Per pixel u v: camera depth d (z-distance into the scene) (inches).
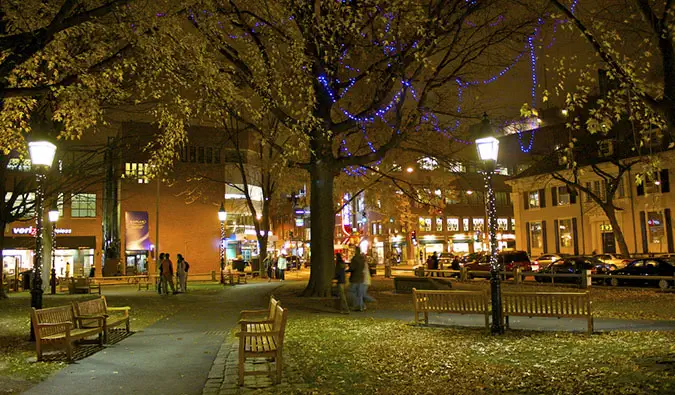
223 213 1363.2
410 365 354.0
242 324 351.3
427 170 1342.3
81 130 503.8
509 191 2947.8
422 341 446.3
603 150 1766.7
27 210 1047.0
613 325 521.0
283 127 738.8
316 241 892.6
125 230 1964.8
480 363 350.9
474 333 483.8
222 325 587.5
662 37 327.6
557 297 473.1
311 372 342.0
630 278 993.5
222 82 513.3
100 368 368.5
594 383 284.4
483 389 286.4
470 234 2834.6
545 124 2009.1
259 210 2281.0
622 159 1510.8
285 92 609.6
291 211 2429.9
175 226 2041.1
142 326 582.9
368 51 797.9
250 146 2186.3
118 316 548.7
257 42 643.5
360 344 440.8
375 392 290.7
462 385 296.7
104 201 2041.1
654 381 279.0
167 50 458.6
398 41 724.0
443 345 423.8
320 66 732.7
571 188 1840.6
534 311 482.0
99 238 2037.4
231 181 2130.9
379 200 1299.2
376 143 1021.2
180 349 439.5
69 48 508.1
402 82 773.9
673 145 344.8
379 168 1111.6
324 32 636.7
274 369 351.9
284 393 294.0
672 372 295.1
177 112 521.3
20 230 1930.4
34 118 640.4
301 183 1460.4
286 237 2765.7
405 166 1085.1
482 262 1515.7
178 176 2001.7
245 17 673.6
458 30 755.4
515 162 2256.4
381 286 1127.0
